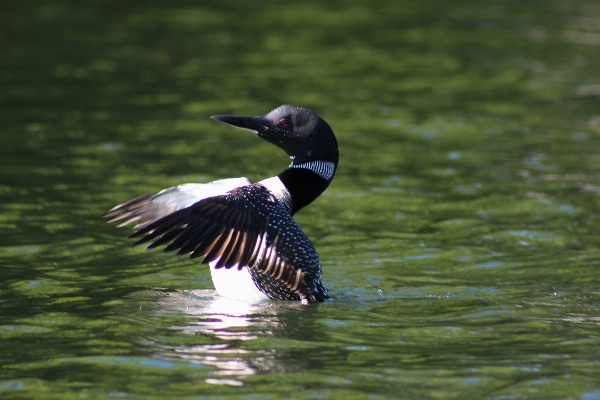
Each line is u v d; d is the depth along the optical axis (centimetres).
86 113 1745
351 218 1206
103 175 1360
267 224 817
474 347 735
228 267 777
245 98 1881
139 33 2512
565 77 2109
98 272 969
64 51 2264
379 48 2419
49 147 1512
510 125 1725
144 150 1516
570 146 1581
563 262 1024
